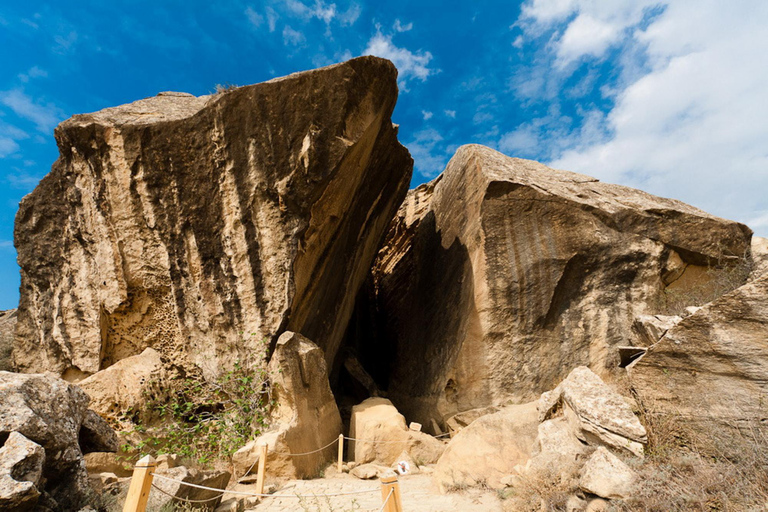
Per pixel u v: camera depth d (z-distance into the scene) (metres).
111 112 9.31
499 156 12.80
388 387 15.21
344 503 5.50
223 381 8.23
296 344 8.64
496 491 5.39
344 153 8.80
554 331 9.99
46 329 8.88
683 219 10.05
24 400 3.85
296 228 8.69
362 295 17.89
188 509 4.14
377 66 9.45
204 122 8.75
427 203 18.34
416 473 7.89
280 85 8.70
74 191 9.02
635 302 9.82
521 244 10.48
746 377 4.32
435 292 13.45
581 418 5.09
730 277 9.54
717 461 4.07
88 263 8.93
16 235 9.30
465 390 10.28
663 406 4.79
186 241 8.83
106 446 5.09
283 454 7.03
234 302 8.67
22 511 3.09
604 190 11.65
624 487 3.87
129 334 8.91
